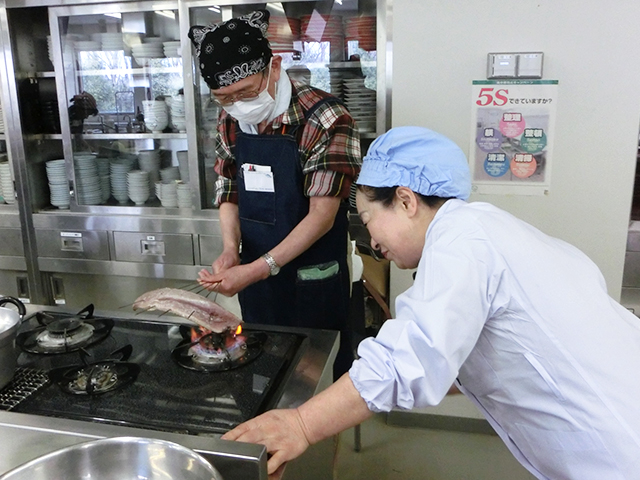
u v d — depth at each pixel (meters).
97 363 1.11
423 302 0.83
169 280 2.93
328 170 1.62
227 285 1.53
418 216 0.97
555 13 2.07
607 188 2.17
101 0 2.71
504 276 0.87
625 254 2.42
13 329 1.02
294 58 2.73
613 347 0.90
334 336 1.29
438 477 2.18
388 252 1.01
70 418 0.94
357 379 0.82
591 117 2.12
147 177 2.97
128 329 1.33
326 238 1.76
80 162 2.96
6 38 2.82
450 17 2.14
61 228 2.97
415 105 2.24
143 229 2.87
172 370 1.11
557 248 0.98
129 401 0.99
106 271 2.96
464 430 2.49
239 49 1.49
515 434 1.01
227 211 1.88
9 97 2.88
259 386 1.04
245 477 0.77
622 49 2.05
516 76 2.12
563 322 0.88
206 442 0.80
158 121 2.88
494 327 0.90
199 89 2.77
